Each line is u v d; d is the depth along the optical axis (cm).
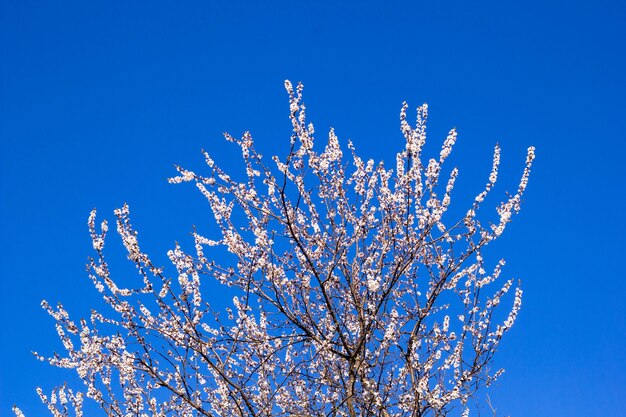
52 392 724
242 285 707
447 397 646
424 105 702
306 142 689
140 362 624
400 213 718
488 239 682
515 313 673
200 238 721
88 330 650
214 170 719
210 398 691
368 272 705
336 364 743
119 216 643
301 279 723
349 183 757
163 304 638
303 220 740
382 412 652
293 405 730
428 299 690
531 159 698
